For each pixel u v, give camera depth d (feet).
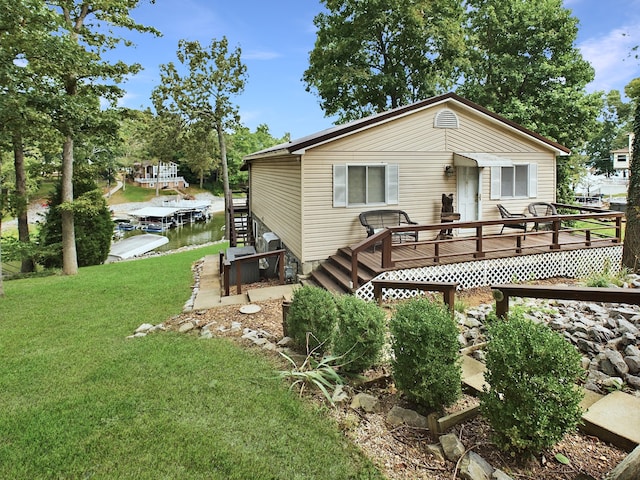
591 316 17.56
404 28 68.64
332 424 11.68
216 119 91.97
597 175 163.94
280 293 27.86
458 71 72.95
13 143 45.21
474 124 36.35
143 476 9.83
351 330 13.79
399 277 26.73
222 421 12.03
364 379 13.66
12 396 14.38
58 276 44.52
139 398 13.61
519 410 8.71
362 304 14.30
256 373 15.19
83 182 54.29
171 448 10.82
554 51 62.13
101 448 10.93
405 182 34.68
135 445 11.01
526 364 8.75
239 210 71.36
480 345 14.98
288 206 37.01
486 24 67.82
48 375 16.17
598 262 32.45
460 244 33.88
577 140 62.39
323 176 32.14
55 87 33.83
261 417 12.17
